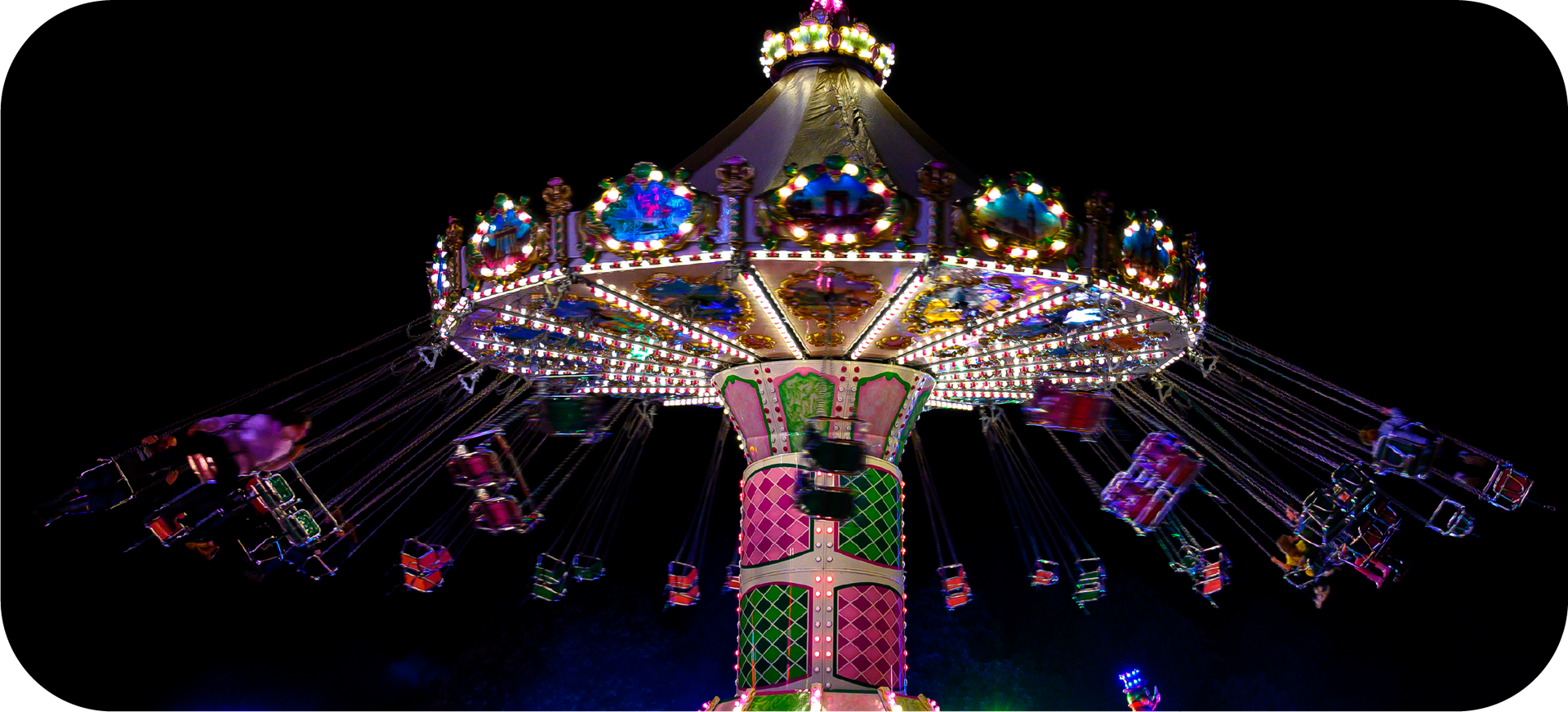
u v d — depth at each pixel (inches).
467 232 374.6
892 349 422.0
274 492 394.3
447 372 489.4
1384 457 398.0
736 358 436.1
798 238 332.2
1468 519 399.5
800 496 370.9
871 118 425.4
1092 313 390.0
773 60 449.4
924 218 334.3
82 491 373.7
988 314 389.7
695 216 335.9
